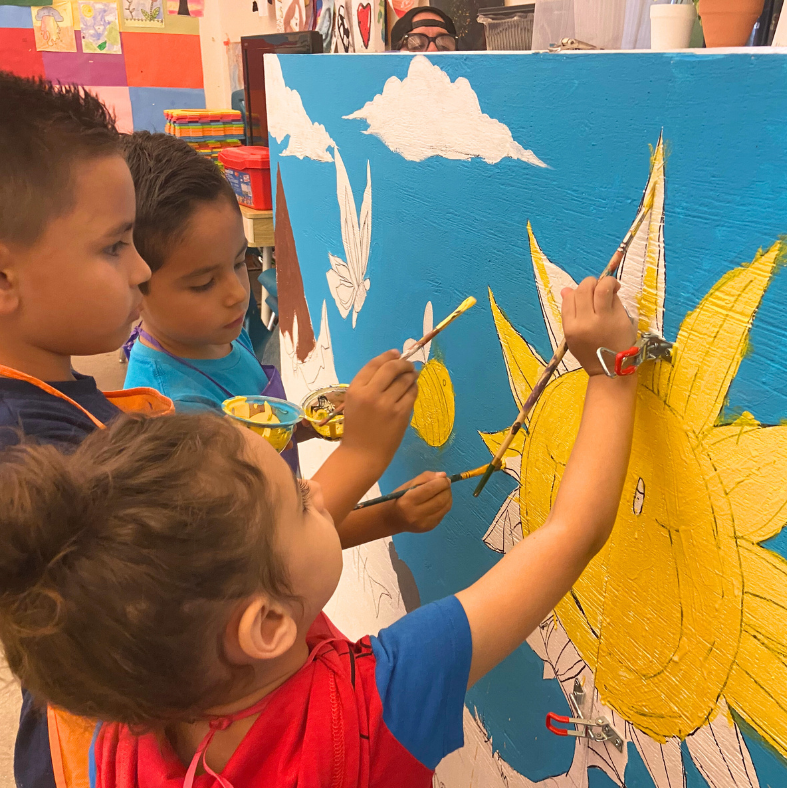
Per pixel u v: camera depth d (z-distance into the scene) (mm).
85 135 630
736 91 484
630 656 689
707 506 569
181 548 421
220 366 1072
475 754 1027
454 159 834
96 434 505
